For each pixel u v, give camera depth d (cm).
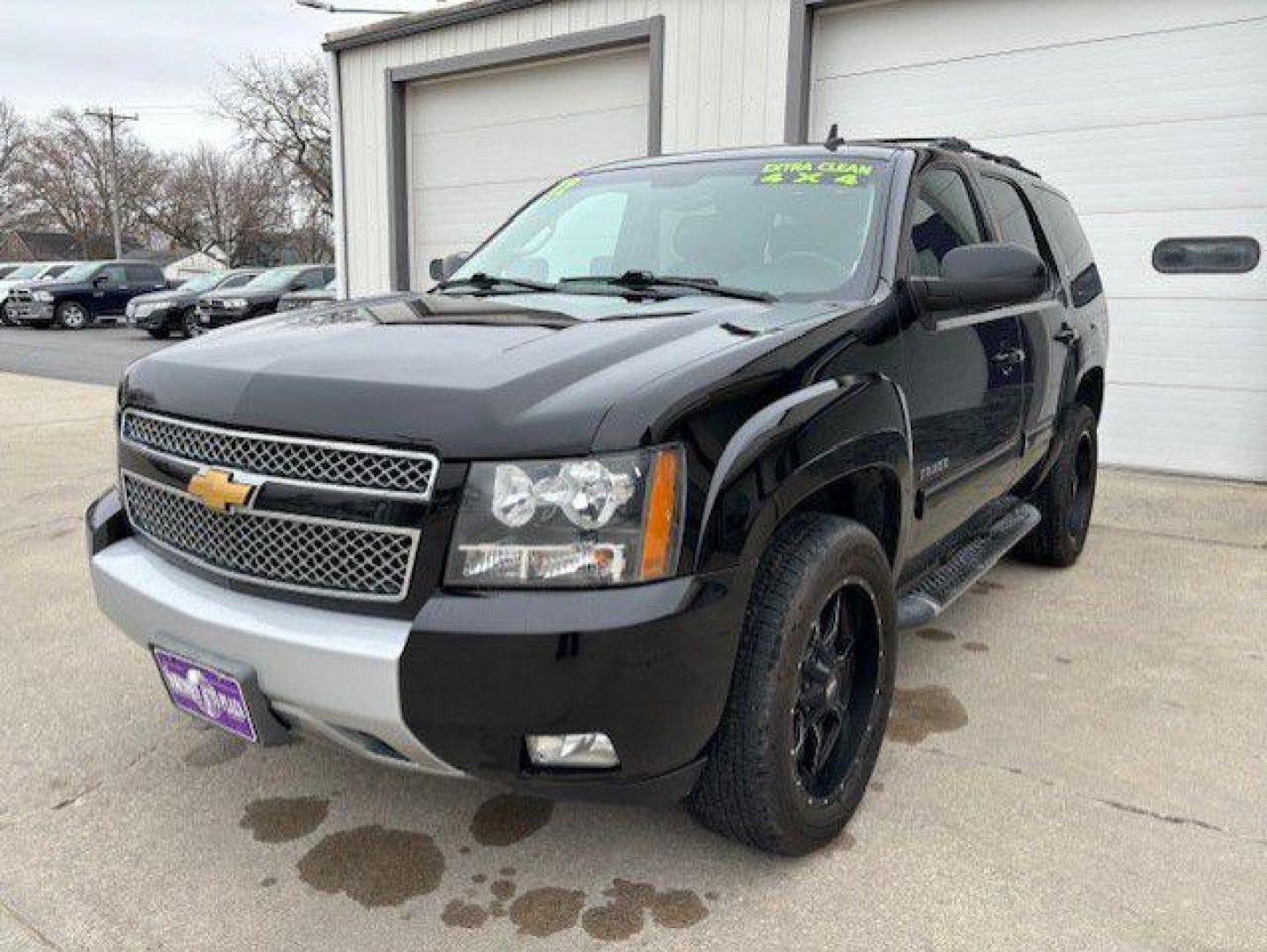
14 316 2502
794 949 215
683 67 861
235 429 213
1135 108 690
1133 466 726
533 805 271
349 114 1127
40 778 285
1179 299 692
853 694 261
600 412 194
